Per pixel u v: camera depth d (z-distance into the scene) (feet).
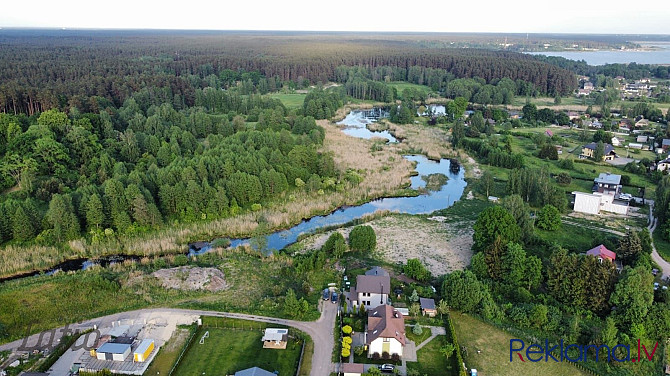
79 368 219.41
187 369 221.46
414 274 303.27
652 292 258.37
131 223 370.53
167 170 422.82
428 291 282.15
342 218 415.44
